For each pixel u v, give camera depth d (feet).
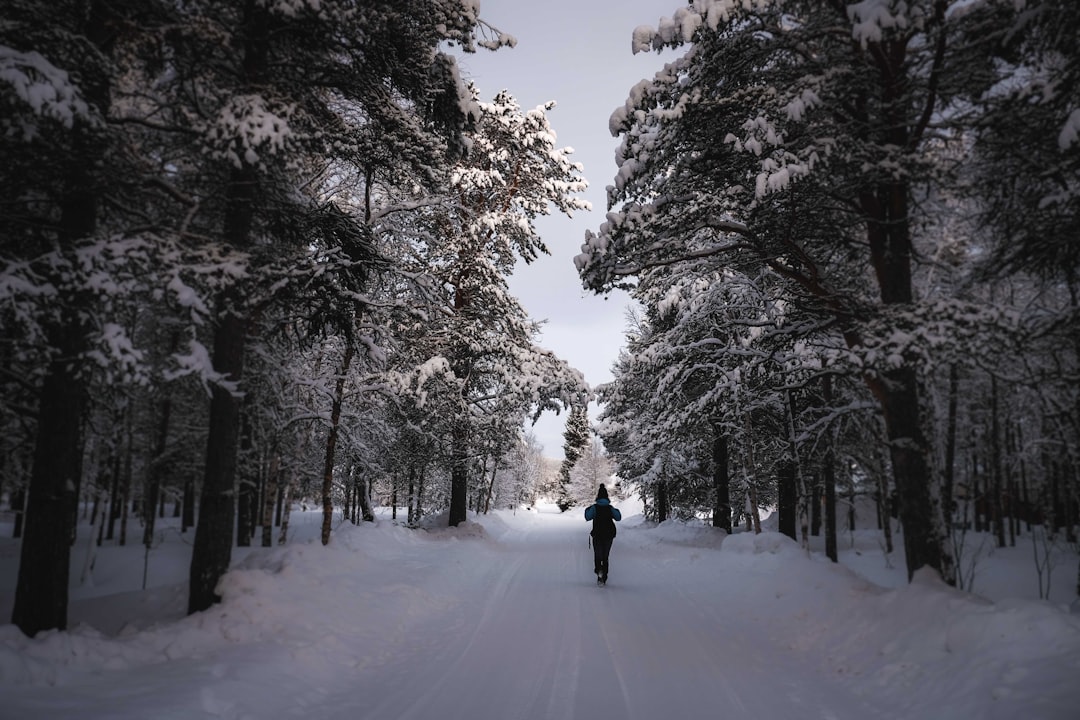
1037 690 14.35
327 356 54.13
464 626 27.78
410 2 29.60
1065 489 61.62
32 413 24.31
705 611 32.22
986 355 23.59
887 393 29.55
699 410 59.00
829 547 54.90
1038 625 16.87
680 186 31.24
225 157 22.71
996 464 67.46
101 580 47.93
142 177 24.53
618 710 17.08
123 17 22.57
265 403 43.47
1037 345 25.72
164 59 25.13
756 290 47.09
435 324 65.05
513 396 66.54
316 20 25.52
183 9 24.38
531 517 145.79
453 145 35.40
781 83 29.45
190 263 23.36
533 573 45.68
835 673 20.81
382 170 35.88
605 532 40.68
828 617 26.40
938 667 18.07
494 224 65.98
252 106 23.06
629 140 30.01
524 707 17.28
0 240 24.39
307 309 34.91
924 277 40.37
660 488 102.27
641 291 62.59
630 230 29.58
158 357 32.96
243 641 22.16
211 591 26.48
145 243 21.71
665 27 26.13
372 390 47.96
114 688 16.35
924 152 28.58
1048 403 28.76
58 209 27.50
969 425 62.23
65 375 23.62
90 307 22.91
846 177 27.58
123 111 27.63
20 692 15.28
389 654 23.11
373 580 33.14
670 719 16.42
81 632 20.57
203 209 28.35
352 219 33.99
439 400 62.28
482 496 127.95
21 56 17.74
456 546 56.65
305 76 30.37
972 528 91.35
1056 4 19.83
